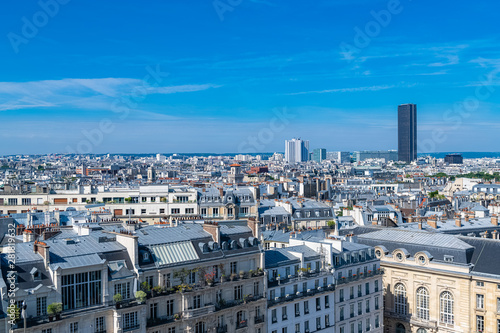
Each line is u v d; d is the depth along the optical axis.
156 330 147.38
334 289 197.25
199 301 157.75
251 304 170.62
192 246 162.25
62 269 130.88
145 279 148.50
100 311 136.62
